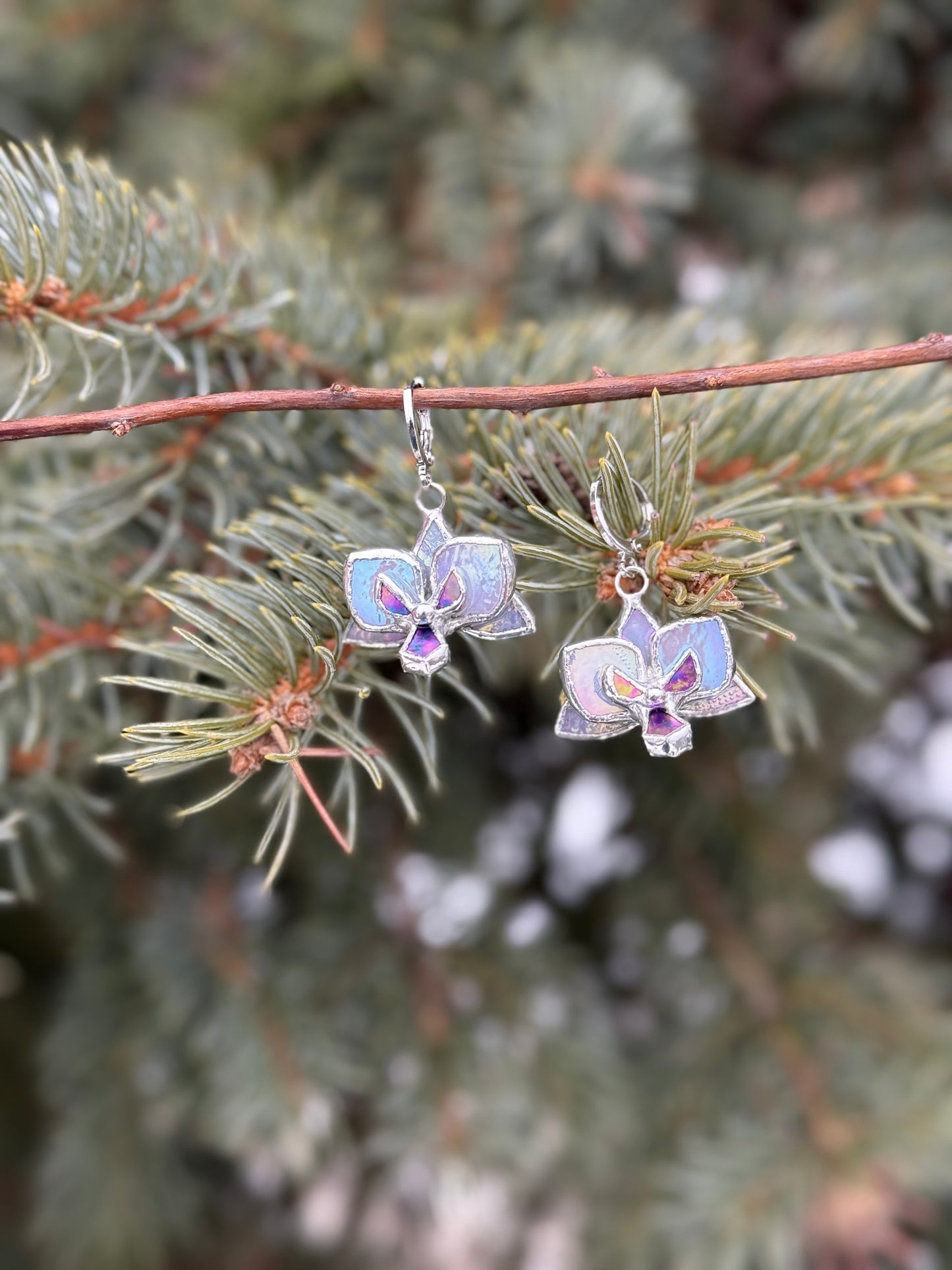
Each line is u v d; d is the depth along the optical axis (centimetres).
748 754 40
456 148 43
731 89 51
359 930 37
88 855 38
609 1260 37
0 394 26
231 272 22
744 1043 37
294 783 18
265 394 17
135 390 20
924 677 46
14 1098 48
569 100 39
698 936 39
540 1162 34
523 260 41
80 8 48
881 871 48
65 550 24
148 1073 38
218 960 36
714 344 25
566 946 40
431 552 18
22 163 20
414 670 17
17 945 47
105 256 20
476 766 41
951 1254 42
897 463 22
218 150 44
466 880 38
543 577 20
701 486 21
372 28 45
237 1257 48
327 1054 34
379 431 23
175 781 36
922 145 50
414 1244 46
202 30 48
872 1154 33
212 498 23
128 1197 39
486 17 45
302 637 18
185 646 19
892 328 37
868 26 45
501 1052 35
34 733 23
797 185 51
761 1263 35
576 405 19
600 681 17
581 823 42
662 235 42
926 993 39
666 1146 37
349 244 41
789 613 24
